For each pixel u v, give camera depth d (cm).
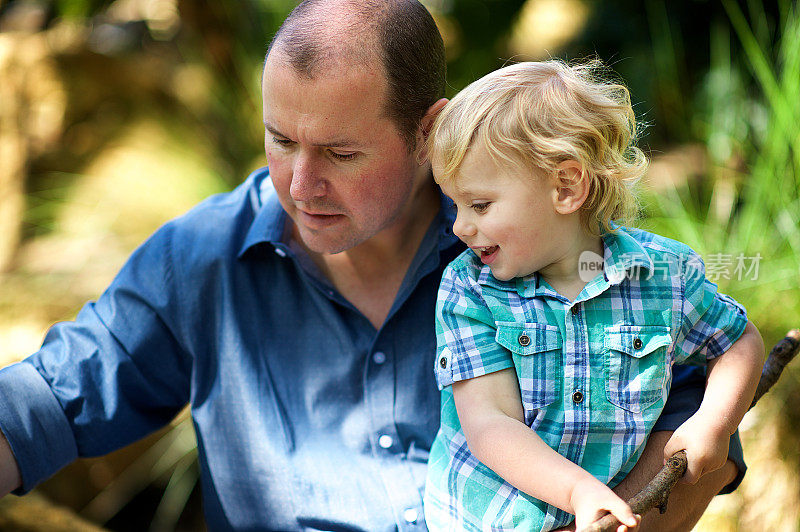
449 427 118
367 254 132
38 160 334
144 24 375
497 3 434
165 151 336
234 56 357
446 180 109
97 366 131
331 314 132
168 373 137
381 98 113
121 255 295
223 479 133
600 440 109
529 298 111
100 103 349
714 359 114
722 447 105
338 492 127
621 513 91
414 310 133
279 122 114
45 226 316
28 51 347
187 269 133
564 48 393
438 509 117
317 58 109
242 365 131
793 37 247
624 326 109
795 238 223
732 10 339
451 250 135
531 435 103
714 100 301
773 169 237
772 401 212
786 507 202
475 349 110
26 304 275
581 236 111
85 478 264
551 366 108
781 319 212
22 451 123
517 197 105
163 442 270
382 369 131
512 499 109
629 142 116
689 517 122
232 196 144
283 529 129
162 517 269
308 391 131
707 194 262
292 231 134
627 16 386
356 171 116
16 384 125
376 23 114
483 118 105
